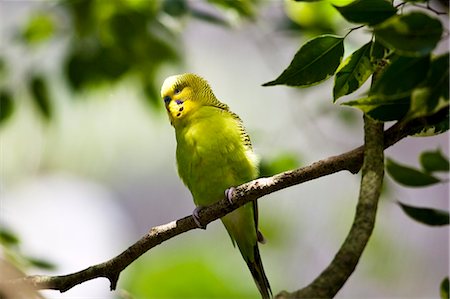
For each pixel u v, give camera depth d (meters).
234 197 5.96
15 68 11.20
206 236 16.14
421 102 4.03
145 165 19.83
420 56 4.00
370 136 4.83
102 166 18.97
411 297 15.55
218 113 8.44
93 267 6.11
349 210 14.44
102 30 10.92
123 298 7.96
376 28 3.96
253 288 13.77
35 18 11.17
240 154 8.27
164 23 10.04
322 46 4.66
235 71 18.16
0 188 17.52
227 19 10.15
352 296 15.41
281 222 14.38
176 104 8.48
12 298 5.90
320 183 14.54
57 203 17.80
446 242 16.33
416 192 17.44
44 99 11.25
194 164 8.34
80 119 17.75
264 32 12.62
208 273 13.35
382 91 4.07
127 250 6.15
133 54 11.08
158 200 21.20
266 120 16.77
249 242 8.59
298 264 14.59
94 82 11.37
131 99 17.80
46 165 17.94
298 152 10.27
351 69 4.81
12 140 17.12
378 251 14.95
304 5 10.73
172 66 11.27
